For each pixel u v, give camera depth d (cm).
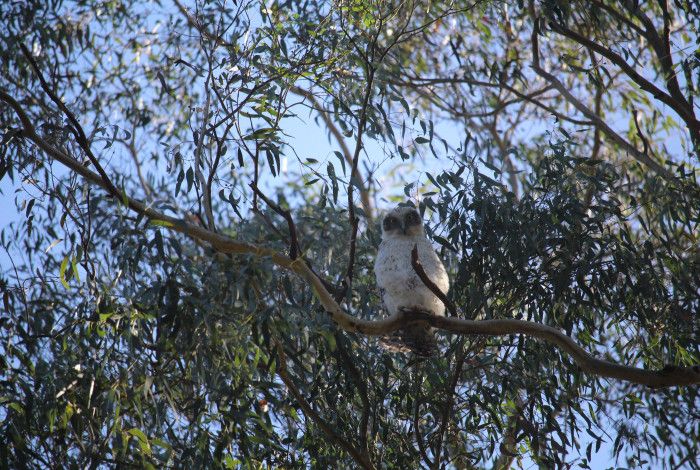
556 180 1045
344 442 962
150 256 894
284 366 941
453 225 1027
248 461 895
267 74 1010
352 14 1048
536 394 1023
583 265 1016
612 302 1045
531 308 1030
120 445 815
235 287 816
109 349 859
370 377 999
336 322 893
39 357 885
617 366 878
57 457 890
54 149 855
